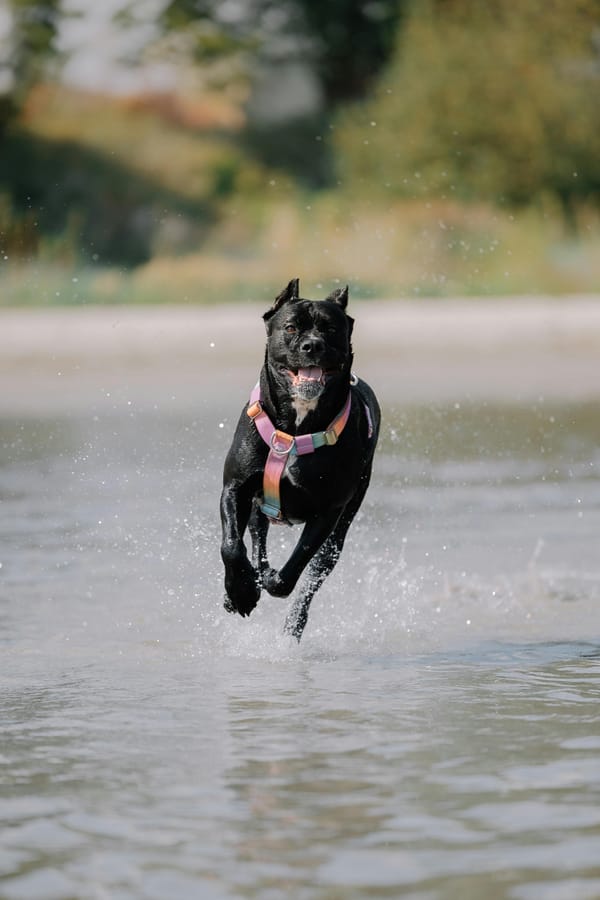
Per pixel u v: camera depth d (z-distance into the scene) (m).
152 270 39.47
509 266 37.28
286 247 40.97
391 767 5.55
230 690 6.93
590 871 4.41
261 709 6.53
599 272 36.84
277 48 60.53
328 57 60.19
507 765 5.55
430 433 17.45
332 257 39.25
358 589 9.46
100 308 34.09
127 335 27.14
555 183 44.50
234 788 5.30
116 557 10.54
